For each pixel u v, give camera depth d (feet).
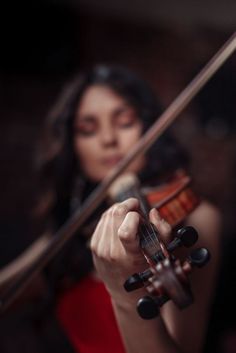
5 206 11.23
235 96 12.85
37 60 11.55
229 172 12.67
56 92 11.80
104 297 5.50
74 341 5.73
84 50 12.04
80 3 11.80
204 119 12.91
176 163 5.85
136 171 5.64
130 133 5.75
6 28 11.19
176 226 4.47
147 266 3.31
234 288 8.41
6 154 11.41
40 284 5.96
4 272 6.20
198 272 4.64
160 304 2.86
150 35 12.80
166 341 3.80
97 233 3.43
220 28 13.34
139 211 3.40
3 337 10.09
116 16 12.35
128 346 3.79
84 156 5.89
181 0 12.71
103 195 5.41
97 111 5.75
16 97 11.52
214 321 8.16
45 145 6.37
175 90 13.10
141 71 12.75
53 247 5.34
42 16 11.47
